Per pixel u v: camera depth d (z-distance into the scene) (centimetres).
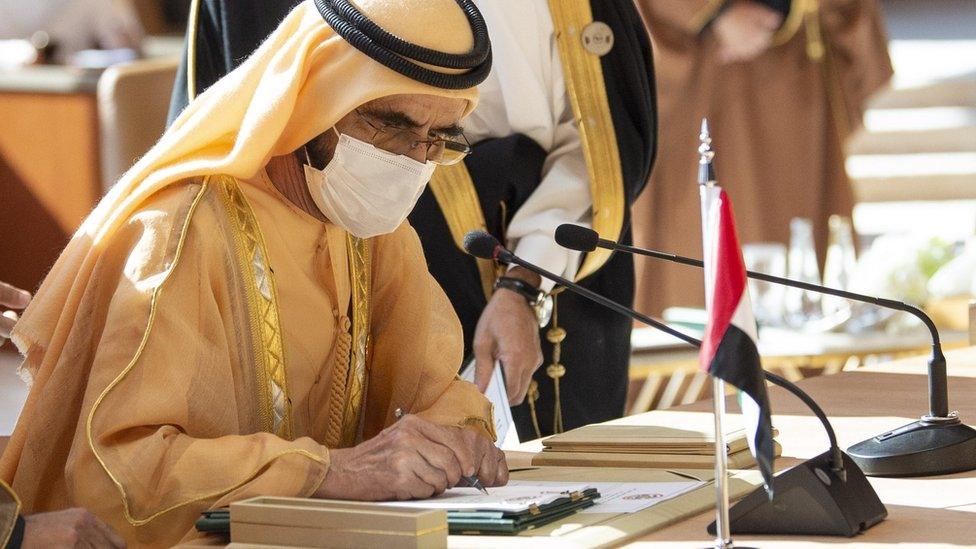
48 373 264
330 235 286
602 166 409
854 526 226
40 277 708
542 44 407
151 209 264
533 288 390
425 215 408
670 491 258
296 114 263
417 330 305
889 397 354
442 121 267
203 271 262
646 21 795
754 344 202
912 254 666
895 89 1291
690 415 336
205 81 391
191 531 236
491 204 406
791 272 691
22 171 707
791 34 816
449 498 245
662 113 802
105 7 838
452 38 260
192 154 269
